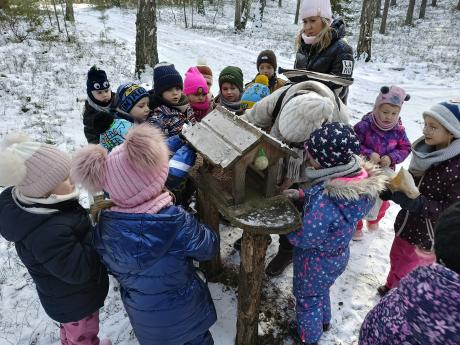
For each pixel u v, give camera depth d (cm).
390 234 315
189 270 167
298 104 181
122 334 220
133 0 2327
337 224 171
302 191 187
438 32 1588
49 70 715
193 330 174
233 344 215
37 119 503
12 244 294
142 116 255
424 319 85
